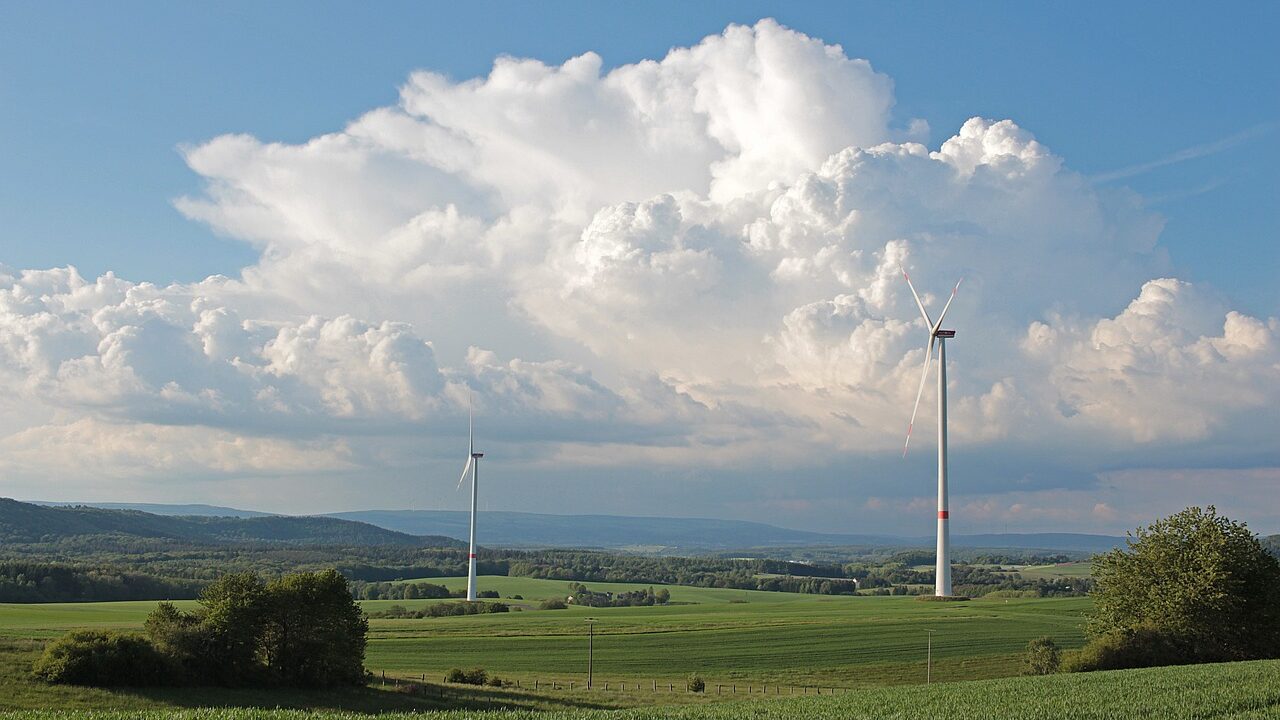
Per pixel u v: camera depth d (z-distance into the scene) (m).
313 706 65.50
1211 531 71.56
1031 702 39.72
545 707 67.81
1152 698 39.19
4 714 33.62
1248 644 69.00
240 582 73.31
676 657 94.56
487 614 138.38
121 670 65.62
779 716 37.16
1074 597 157.62
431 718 36.38
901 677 85.25
